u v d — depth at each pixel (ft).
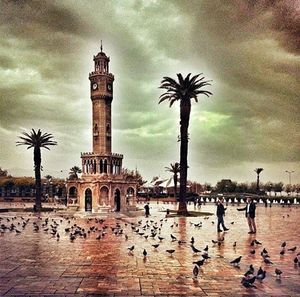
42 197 415.23
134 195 241.76
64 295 43.57
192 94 196.13
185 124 196.34
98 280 50.62
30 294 43.91
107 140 248.52
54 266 59.88
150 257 67.67
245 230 115.44
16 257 67.82
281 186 611.47
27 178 503.20
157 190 546.67
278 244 84.28
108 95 248.52
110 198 225.76
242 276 52.75
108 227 126.52
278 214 196.65
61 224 141.08
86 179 228.84
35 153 250.98
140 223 140.97
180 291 45.24
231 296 43.11
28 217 183.21
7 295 43.55
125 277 52.37
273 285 47.73
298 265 60.29
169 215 186.60
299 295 43.32
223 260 64.59
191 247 74.38
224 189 593.83
